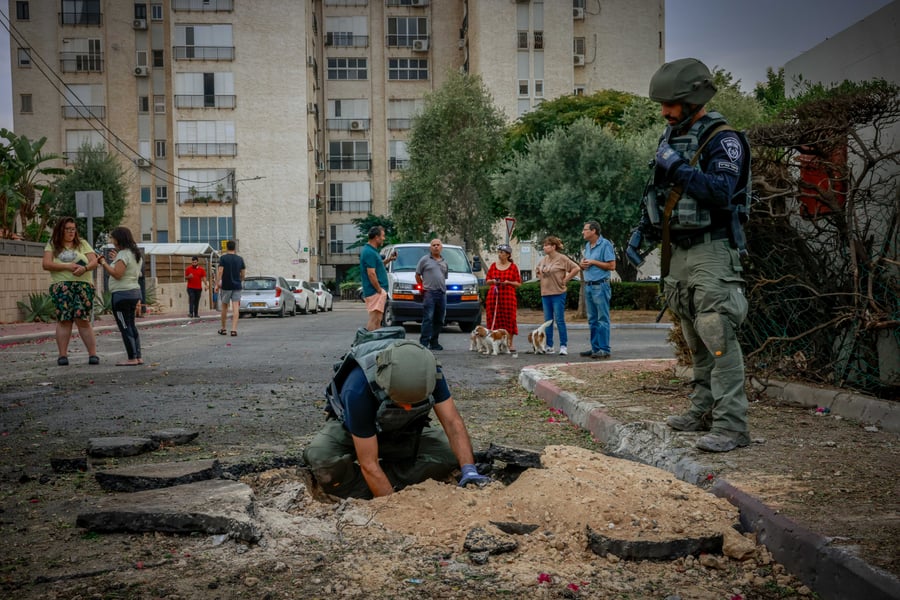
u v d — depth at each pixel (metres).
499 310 11.70
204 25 49.44
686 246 4.03
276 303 25.94
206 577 2.69
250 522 3.04
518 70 51.88
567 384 6.89
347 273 61.00
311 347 12.84
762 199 6.07
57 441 5.08
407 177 40.28
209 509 3.18
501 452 4.20
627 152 25.66
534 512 3.24
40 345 13.28
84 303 9.84
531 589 2.60
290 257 50.34
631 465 3.82
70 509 3.49
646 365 8.37
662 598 2.54
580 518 3.13
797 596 2.56
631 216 25.14
